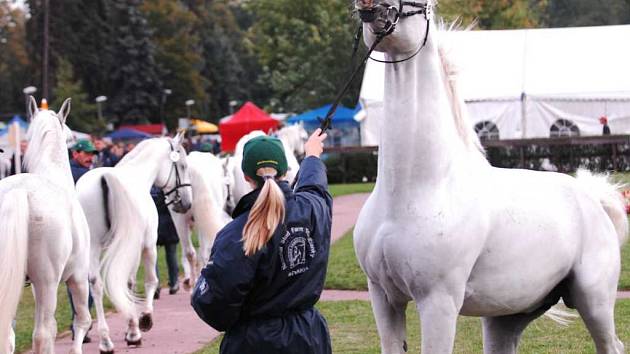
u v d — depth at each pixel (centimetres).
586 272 636
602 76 3675
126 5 8575
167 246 1529
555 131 3684
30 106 975
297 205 508
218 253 488
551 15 7394
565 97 3653
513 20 5762
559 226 616
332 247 1897
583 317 651
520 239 593
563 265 622
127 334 1095
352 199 3228
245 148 515
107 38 8544
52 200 819
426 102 565
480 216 573
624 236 679
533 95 3662
